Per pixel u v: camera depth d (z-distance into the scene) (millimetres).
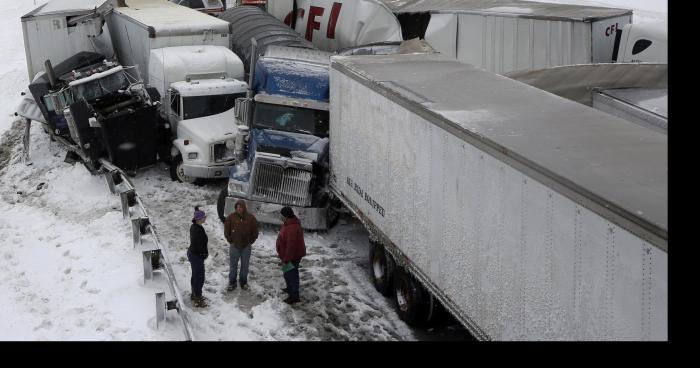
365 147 12977
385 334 11477
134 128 18156
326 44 23312
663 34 17234
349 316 12031
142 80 20156
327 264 14016
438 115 9844
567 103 10359
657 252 6043
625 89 13156
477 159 8898
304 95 15914
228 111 18906
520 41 19188
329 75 15742
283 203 15234
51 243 15141
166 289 12586
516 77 14352
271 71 16141
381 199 12336
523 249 7996
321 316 12023
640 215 6242
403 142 11164
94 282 12953
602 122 9312
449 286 9891
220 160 17922
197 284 12172
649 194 6742
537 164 7652
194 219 12055
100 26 23188
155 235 13953
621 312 6484
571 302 7176
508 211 8266
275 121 15805
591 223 6836
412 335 11453
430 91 11383
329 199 15578
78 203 17375
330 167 15211
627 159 7805
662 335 6027
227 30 21375
